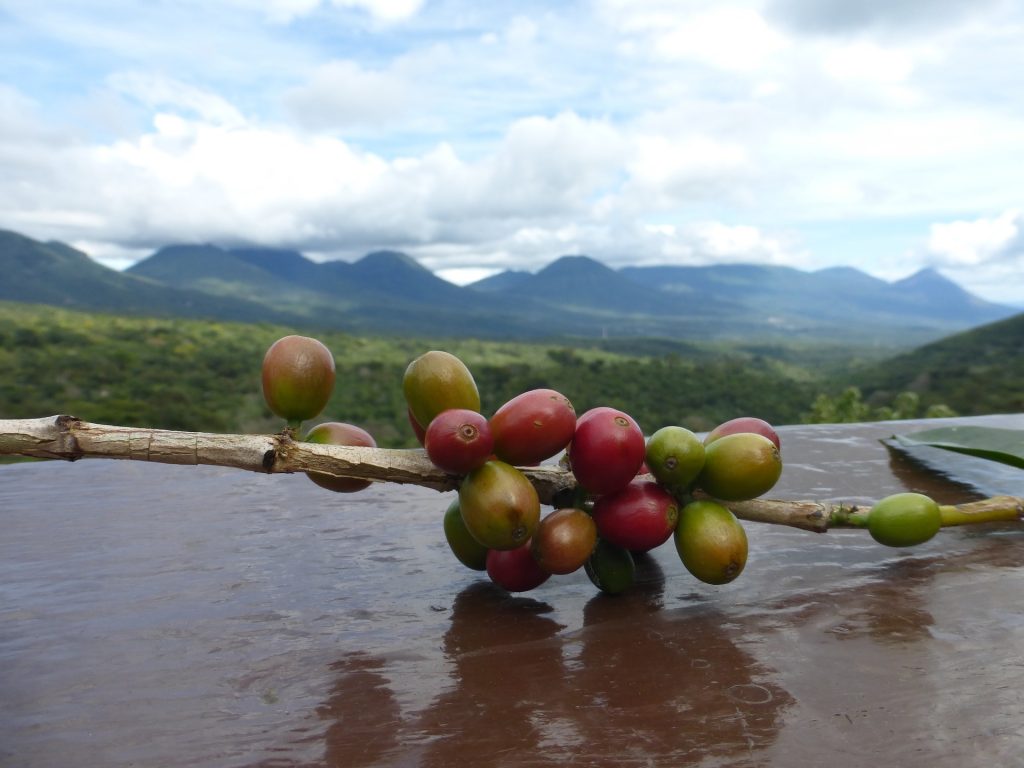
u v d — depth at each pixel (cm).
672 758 9
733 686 11
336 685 11
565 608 15
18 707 11
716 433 17
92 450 13
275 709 11
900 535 17
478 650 13
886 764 9
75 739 10
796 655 12
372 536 20
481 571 17
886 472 26
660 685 11
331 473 14
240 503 23
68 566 17
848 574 17
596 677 12
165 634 13
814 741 9
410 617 14
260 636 13
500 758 9
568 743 9
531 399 14
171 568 17
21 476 27
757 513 17
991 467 27
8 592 16
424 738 10
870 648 12
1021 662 12
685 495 15
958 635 13
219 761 9
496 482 13
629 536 15
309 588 16
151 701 11
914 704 10
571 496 16
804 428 37
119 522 21
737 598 15
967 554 18
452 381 15
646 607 15
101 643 13
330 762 9
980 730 10
